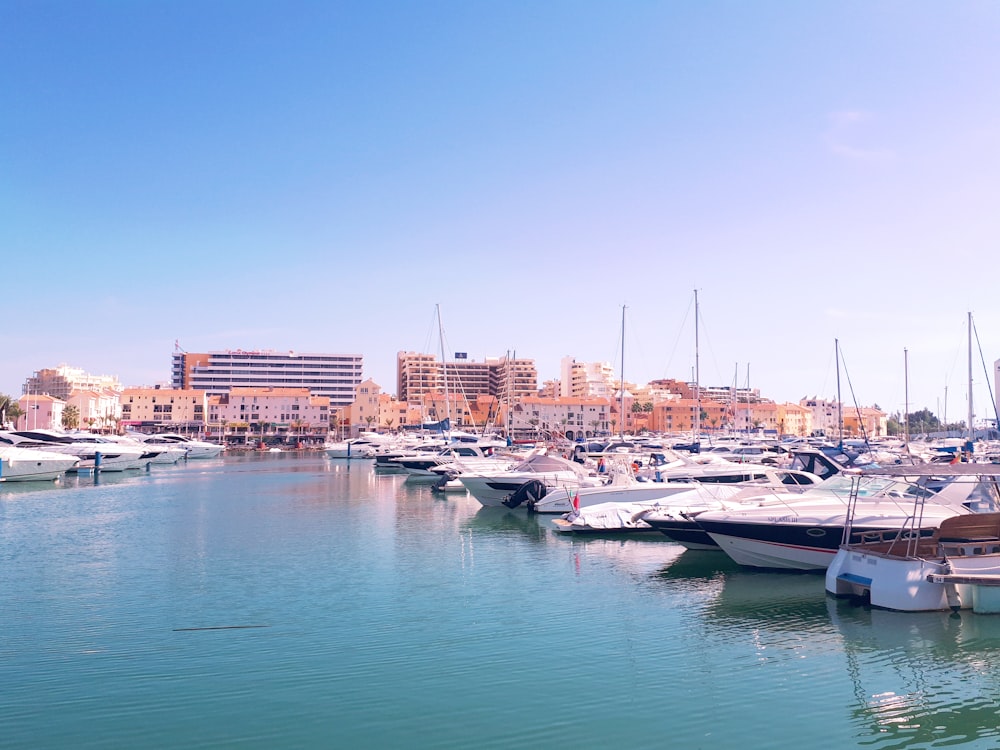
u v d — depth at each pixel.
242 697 13.80
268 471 83.62
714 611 19.45
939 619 18.25
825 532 22.73
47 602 20.72
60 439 77.69
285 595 21.42
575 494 35.09
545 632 17.73
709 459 51.16
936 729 12.51
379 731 12.44
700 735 12.29
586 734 12.34
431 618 18.95
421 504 46.47
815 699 13.73
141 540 31.67
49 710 13.23
